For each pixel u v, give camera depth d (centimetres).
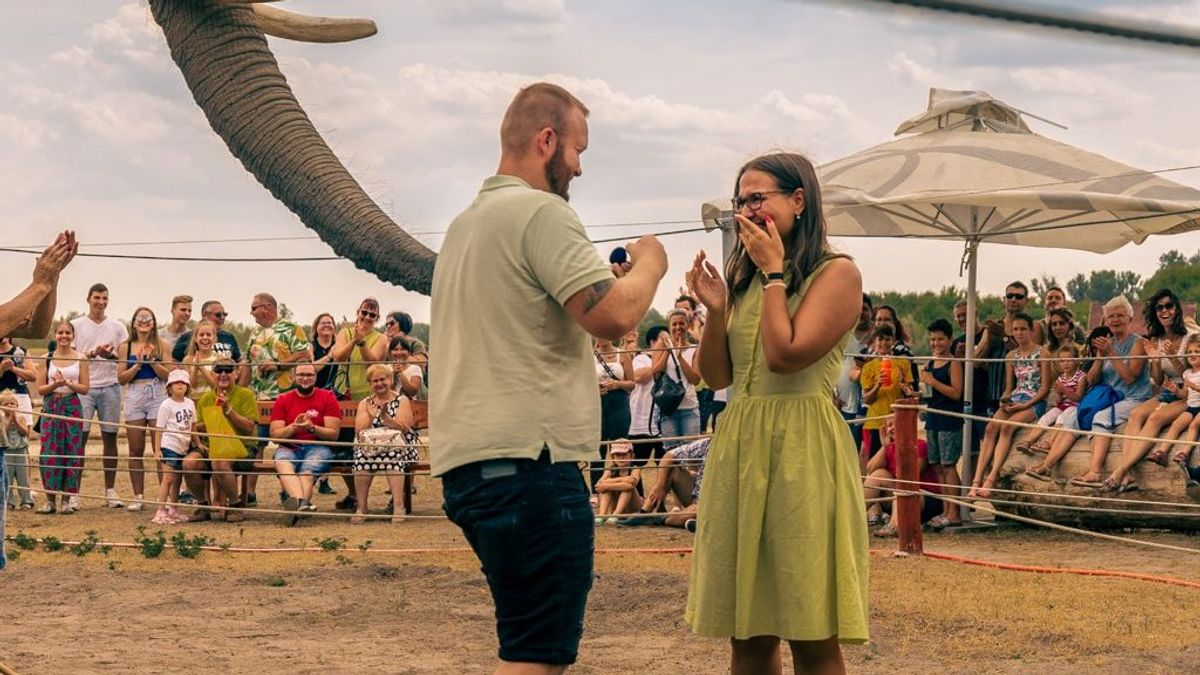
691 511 1273
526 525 409
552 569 414
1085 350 1268
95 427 2131
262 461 1422
